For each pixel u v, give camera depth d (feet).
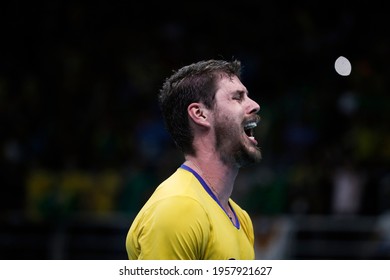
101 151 96.32
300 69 110.01
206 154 27.71
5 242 87.51
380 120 95.40
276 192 79.97
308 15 114.62
